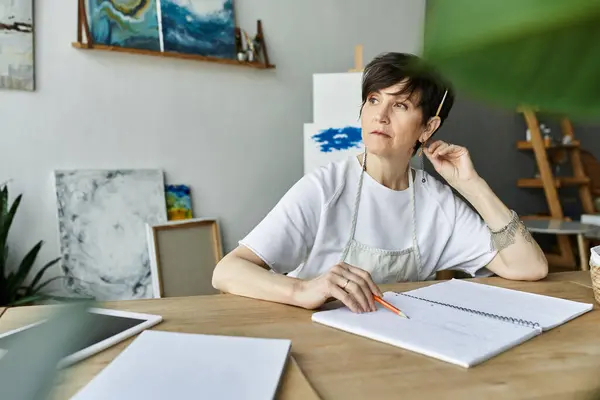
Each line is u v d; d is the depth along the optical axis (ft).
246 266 3.18
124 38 7.80
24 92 7.21
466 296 2.99
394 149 3.38
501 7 0.28
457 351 2.02
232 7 8.75
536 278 3.59
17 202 6.65
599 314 2.72
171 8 8.18
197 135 8.64
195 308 2.73
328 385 1.75
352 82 8.27
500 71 0.29
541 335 2.35
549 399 1.67
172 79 8.34
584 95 0.28
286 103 9.43
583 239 8.68
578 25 0.27
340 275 2.74
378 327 2.34
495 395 1.67
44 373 0.66
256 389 1.63
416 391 1.70
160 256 8.09
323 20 9.61
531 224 8.84
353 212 3.99
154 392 1.60
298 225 3.77
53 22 7.34
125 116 8.01
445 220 4.15
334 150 8.40
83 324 0.71
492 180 10.60
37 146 7.36
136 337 2.21
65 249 7.45
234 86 8.90
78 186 7.61
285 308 2.76
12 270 7.22
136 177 8.09
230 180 9.02
